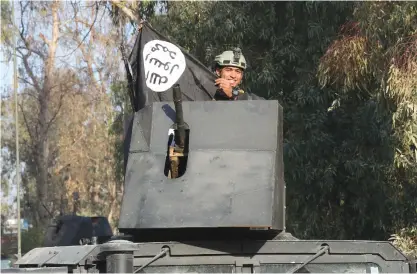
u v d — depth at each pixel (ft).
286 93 55.77
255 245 21.47
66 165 126.82
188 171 22.15
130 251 19.47
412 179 46.83
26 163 124.67
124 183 22.71
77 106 118.93
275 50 55.83
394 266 21.71
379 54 42.73
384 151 49.85
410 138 41.16
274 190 21.71
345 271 21.54
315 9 53.52
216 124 22.79
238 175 21.90
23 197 126.00
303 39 55.83
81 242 26.32
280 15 56.95
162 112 23.38
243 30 56.18
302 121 53.83
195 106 23.06
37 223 125.49
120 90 99.19
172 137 22.97
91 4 79.61
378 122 49.52
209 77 26.86
